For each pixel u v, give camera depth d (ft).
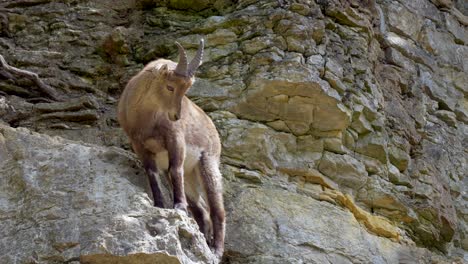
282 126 115.44
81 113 115.55
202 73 119.85
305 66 115.24
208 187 94.12
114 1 137.39
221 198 94.58
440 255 122.31
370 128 119.85
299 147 115.03
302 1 124.36
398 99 133.59
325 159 114.52
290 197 106.63
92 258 79.05
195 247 81.92
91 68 126.31
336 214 107.45
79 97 121.39
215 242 91.50
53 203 84.53
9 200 86.58
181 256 79.77
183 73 86.48
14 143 92.02
